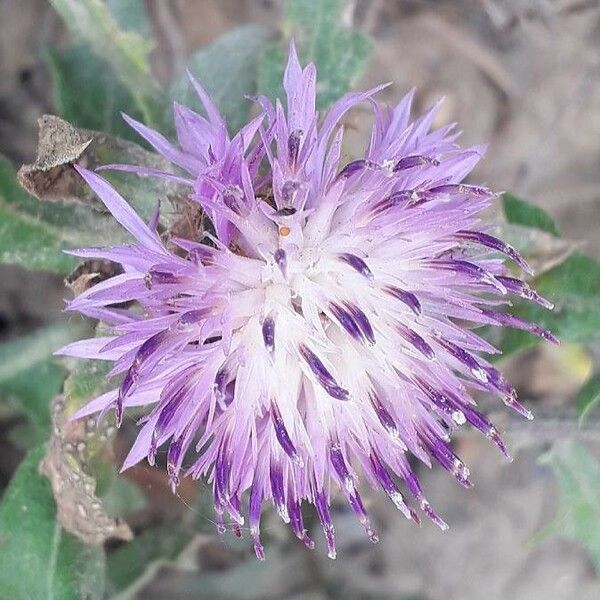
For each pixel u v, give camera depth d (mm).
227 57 104
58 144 77
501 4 137
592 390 104
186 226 73
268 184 73
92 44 104
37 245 93
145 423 82
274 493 74
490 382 79
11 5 130
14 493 98
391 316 74
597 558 119
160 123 102
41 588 96
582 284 104
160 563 118
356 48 102
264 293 71
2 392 118
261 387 72
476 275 73
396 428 73
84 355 76
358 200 72
